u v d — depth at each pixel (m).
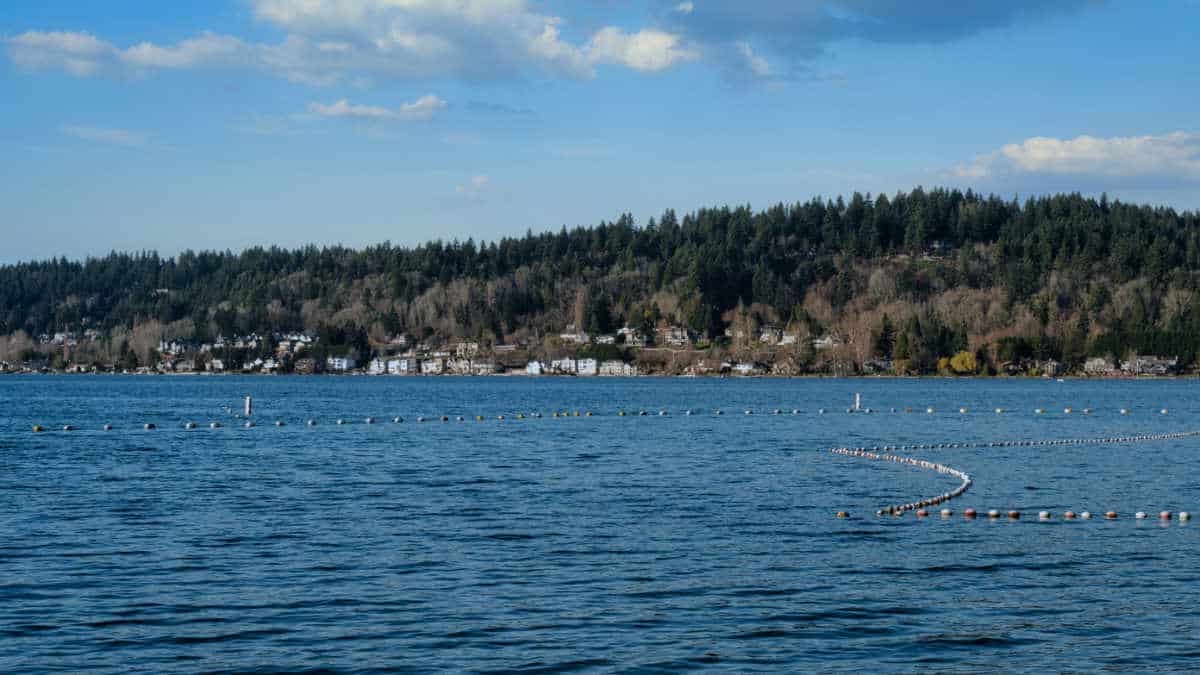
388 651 28.22
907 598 33.56
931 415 136.00
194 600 32.47
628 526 44.72
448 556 38.53
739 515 47.72
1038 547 41.19
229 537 41.78
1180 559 39.22
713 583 35.00
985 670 27.52
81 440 88.00
